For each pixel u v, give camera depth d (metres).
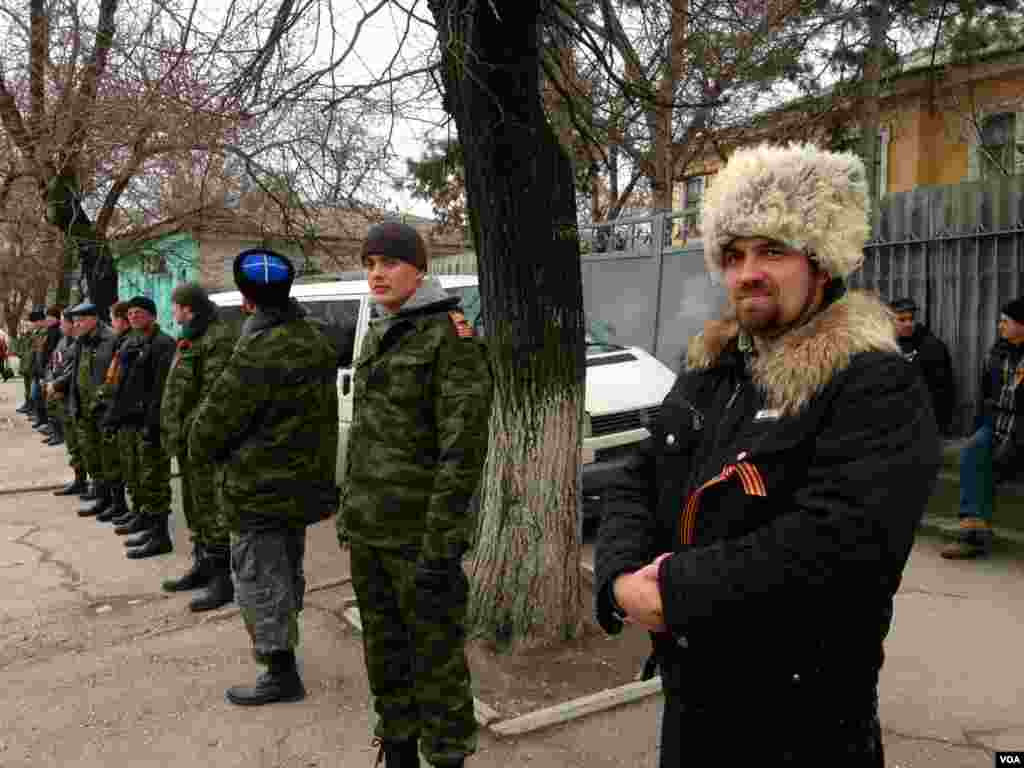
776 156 1.32
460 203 11.66
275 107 3.96
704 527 1.33
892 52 10.49
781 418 1.25
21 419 15.53
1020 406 4.83
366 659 2.74
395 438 2.58
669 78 4.61
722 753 1.33
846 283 1.37
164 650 4.10
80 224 10.76
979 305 5.93
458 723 2.55
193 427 3.33
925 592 4.53
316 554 5.70
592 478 5.50
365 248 2.61
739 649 1.29
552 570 3.76
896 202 6.40
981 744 2.97
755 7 4.64
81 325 7.28
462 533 2.45
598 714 3.21
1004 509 5.45
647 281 8.83
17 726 3.34
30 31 7.94
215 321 4.84
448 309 2.62
